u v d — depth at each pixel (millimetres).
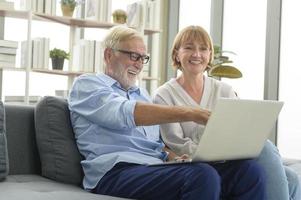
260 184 1699
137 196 1678
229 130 1529
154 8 4355
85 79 1908
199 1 4918
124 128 1809
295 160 2600
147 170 1665
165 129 2119
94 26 4215
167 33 5086
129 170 1712
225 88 2285
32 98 3775
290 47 4027
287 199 1779
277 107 1646
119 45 1988
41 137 1907
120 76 2002
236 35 4477
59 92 3971
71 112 1926
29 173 1941
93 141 1845
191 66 2236
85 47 3990
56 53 3949
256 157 1779
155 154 1914
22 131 1942
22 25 4348
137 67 2018
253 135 1642
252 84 4293
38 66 3803
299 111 3957
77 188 1807
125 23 4152
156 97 2209
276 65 4062
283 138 4062
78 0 3986
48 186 1729
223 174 1767
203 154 1548
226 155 1627
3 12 3688
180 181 1565
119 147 1827
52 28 4523
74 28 4160
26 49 3701
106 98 1793
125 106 1712
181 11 5102
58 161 1869
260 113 1588
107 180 1743
